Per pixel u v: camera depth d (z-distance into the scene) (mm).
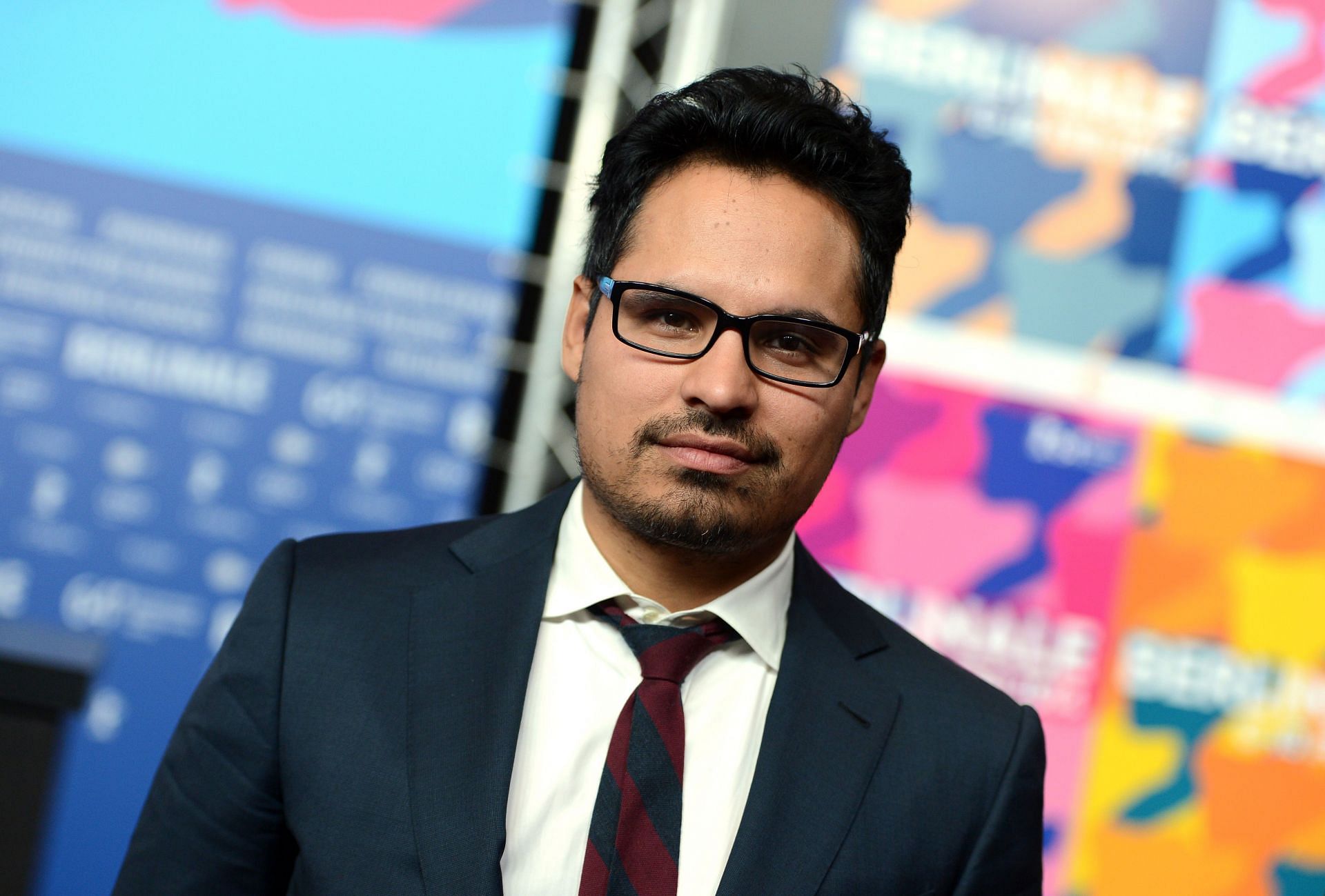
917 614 6223
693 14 6188
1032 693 6258
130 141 5969
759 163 2682
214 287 6035
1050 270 6277
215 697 2803
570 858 2617
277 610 2857
